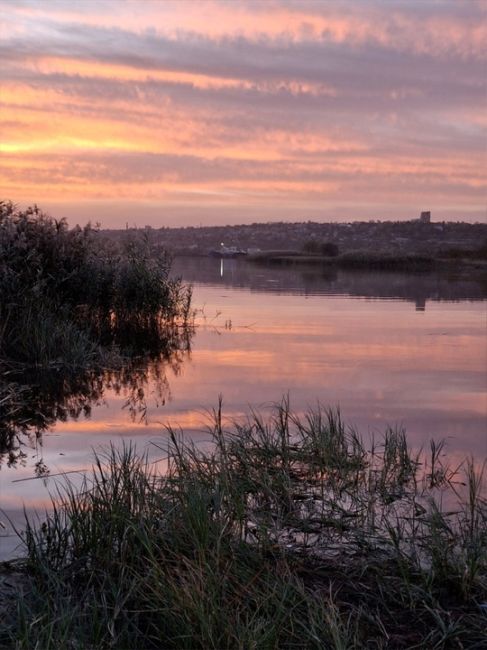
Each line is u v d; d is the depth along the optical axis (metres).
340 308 18.30
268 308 18.20
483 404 8.12
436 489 5.52
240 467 5.65
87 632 3.51
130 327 14.05
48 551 4.21
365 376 9.70
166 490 4.83
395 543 4.35
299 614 3.65
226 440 6.41
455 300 20.72
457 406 8.02
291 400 8.28
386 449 6.18
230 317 16.25
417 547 4.52
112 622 3.48
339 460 5.95
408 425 7.25
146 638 3.48
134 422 7.30
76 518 4.38
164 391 8.73
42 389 8.74
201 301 19.92
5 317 10.71
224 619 3.42
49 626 3.34
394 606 3.88
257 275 33.56
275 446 6.24
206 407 7.94
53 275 12.62
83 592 3.87
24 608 3.56
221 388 8.95
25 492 5.30
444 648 3.50
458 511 5.07
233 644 3.31
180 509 4.49
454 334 13.66
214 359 11.02
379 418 7.52
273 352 11.66
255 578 3.82
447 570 4.11
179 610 3.49
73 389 8.80
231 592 3.77
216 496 4.72
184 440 6.60
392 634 3.60
